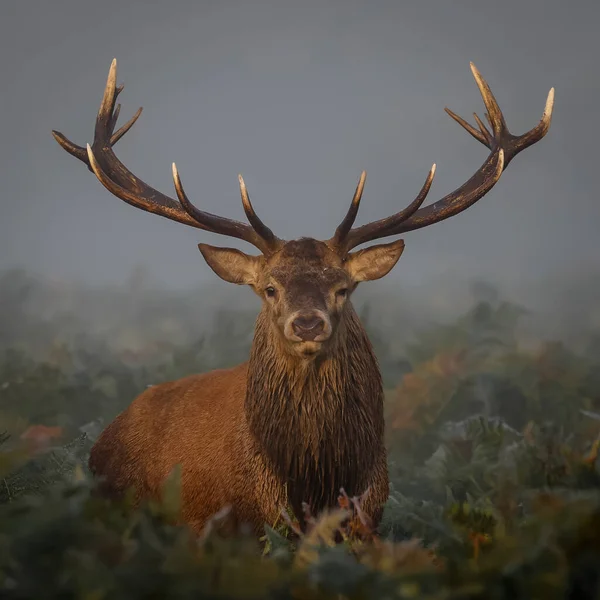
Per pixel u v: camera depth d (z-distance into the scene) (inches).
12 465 508.7
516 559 423.8
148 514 463.8
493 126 740.0
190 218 693.3
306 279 627.2
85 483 473.7
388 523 632.4
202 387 698.2
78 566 402.9
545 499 442.6
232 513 626.8
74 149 738.2
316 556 453.4
